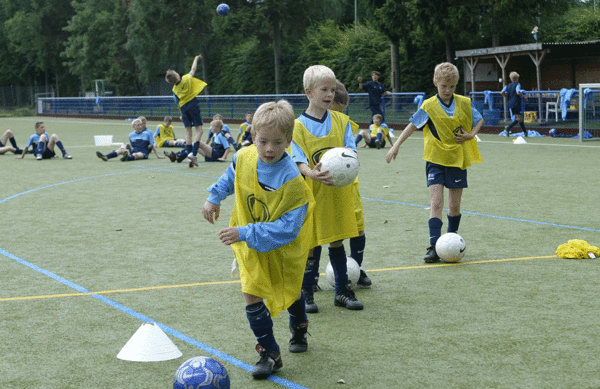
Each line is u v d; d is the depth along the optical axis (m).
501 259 5.87
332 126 4.62
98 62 57.47
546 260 5.80
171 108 36.47
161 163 14.87
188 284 5.25
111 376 3.48
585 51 24.81
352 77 38.31
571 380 3.33
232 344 3.94
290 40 42.88
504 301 4.68
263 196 3.44
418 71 35.53
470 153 5.89
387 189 10.19
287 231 3.36
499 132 21.17
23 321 4.39
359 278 5.09
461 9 27.59
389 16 29.34
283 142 3.34
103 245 6.70
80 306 4.71
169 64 52.06
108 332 4.17
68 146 20.70
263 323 3.47
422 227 7.30
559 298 4.71
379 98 20.28
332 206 4.47
